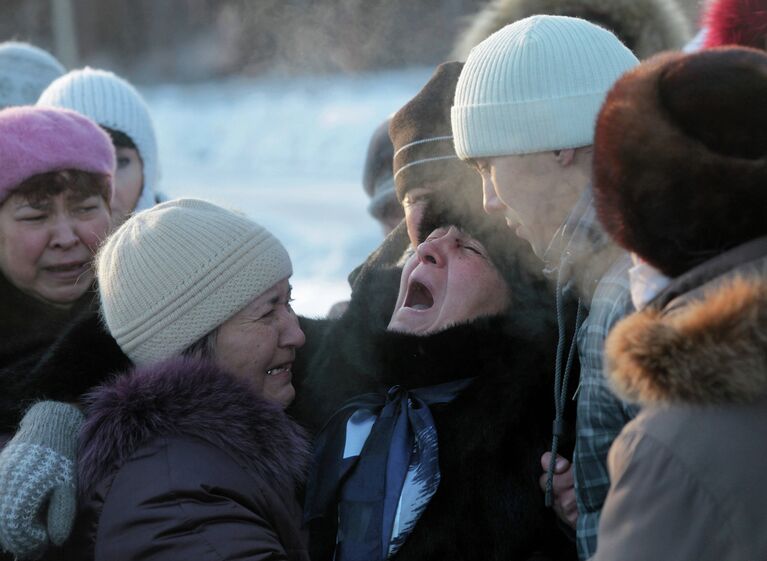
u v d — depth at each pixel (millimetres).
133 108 4734
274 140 22438
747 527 1669
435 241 2709
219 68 27984
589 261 2303
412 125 2834
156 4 30328
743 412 1712
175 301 2537
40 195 3176
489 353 2562
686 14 4199
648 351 1728
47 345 3035
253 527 2314
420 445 2531
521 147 2328
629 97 1816
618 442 1810
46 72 5883
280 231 13172
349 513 2555
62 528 2377
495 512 2467
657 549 1700
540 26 2361
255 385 2619
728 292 1703
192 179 20875
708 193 1722
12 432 2664
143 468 2352
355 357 2789
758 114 1727
